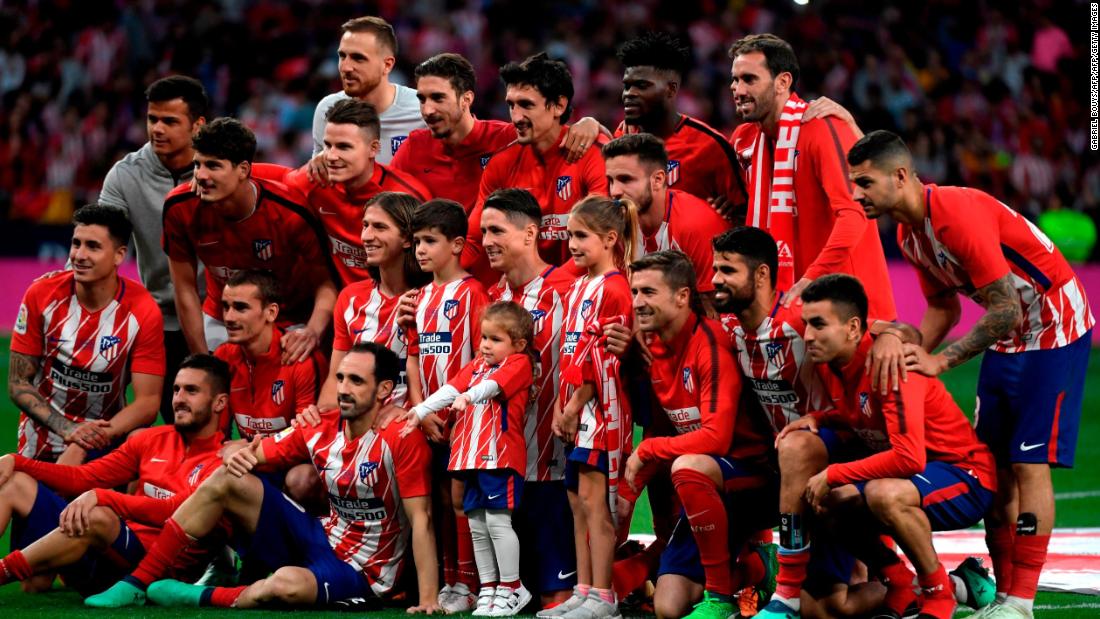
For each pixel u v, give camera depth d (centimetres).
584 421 1967
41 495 2108
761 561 1989
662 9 7694
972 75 7550
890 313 2161
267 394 2242
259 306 2197
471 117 2428
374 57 2561
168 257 2447
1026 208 7138
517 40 7588
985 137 7300
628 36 7619
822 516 1842
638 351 1997
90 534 2038
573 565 2017
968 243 1873
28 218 6838
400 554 2050
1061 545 2545
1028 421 1958
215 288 2430
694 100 7156
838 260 2034
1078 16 7675
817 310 1794
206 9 7606
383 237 2117
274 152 6962
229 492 2022
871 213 1905
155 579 2045
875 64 7350
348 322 2184
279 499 2039
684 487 1867
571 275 2097
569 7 7756
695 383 1934
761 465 1955
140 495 2159
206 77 7394
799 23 7638
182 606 2014
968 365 5772
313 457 2053
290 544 2048
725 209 2345
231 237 2320
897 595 1869
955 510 1816
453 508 2070
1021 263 1947
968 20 7675
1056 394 1953
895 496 1761
